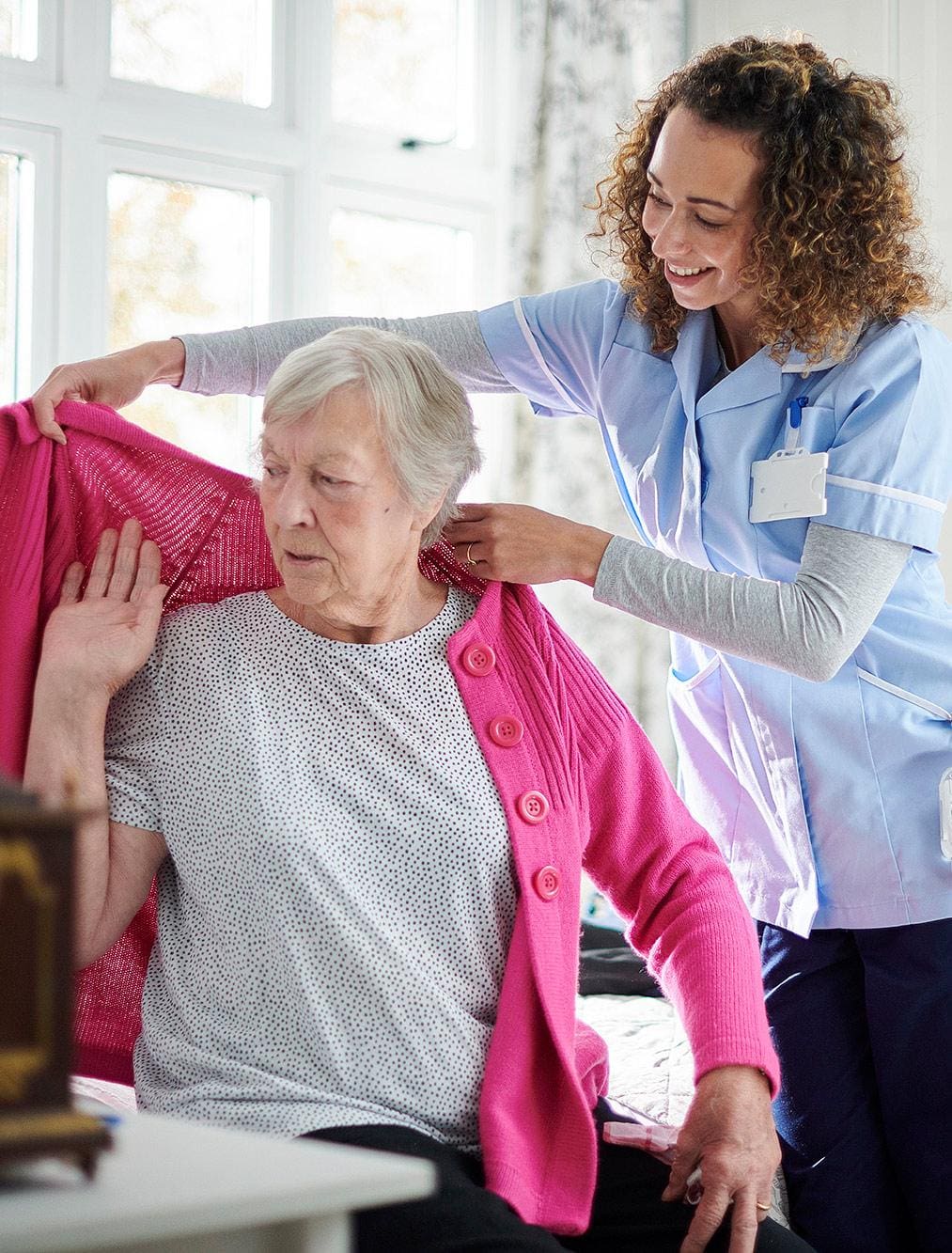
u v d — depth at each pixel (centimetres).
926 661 172
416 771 138
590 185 338
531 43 338
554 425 336
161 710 139
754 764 179
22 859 72
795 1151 178
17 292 298
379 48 346
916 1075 170
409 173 342
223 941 133
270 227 326
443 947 136
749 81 158
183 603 152
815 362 167
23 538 146
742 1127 134
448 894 136
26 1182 72
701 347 175
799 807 174
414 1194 75
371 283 344
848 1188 174
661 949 149
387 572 140
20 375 297
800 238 159
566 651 154
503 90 353
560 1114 136
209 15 321
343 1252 75
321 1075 130
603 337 183
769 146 158
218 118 317
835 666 161
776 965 181
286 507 135
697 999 142
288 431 136
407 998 132
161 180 316
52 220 298
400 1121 129
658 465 180
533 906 138
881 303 167
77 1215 66
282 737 137
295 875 132
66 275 298
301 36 328
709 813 187
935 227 306
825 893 174
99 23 303
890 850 171
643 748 154
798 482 165
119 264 311
